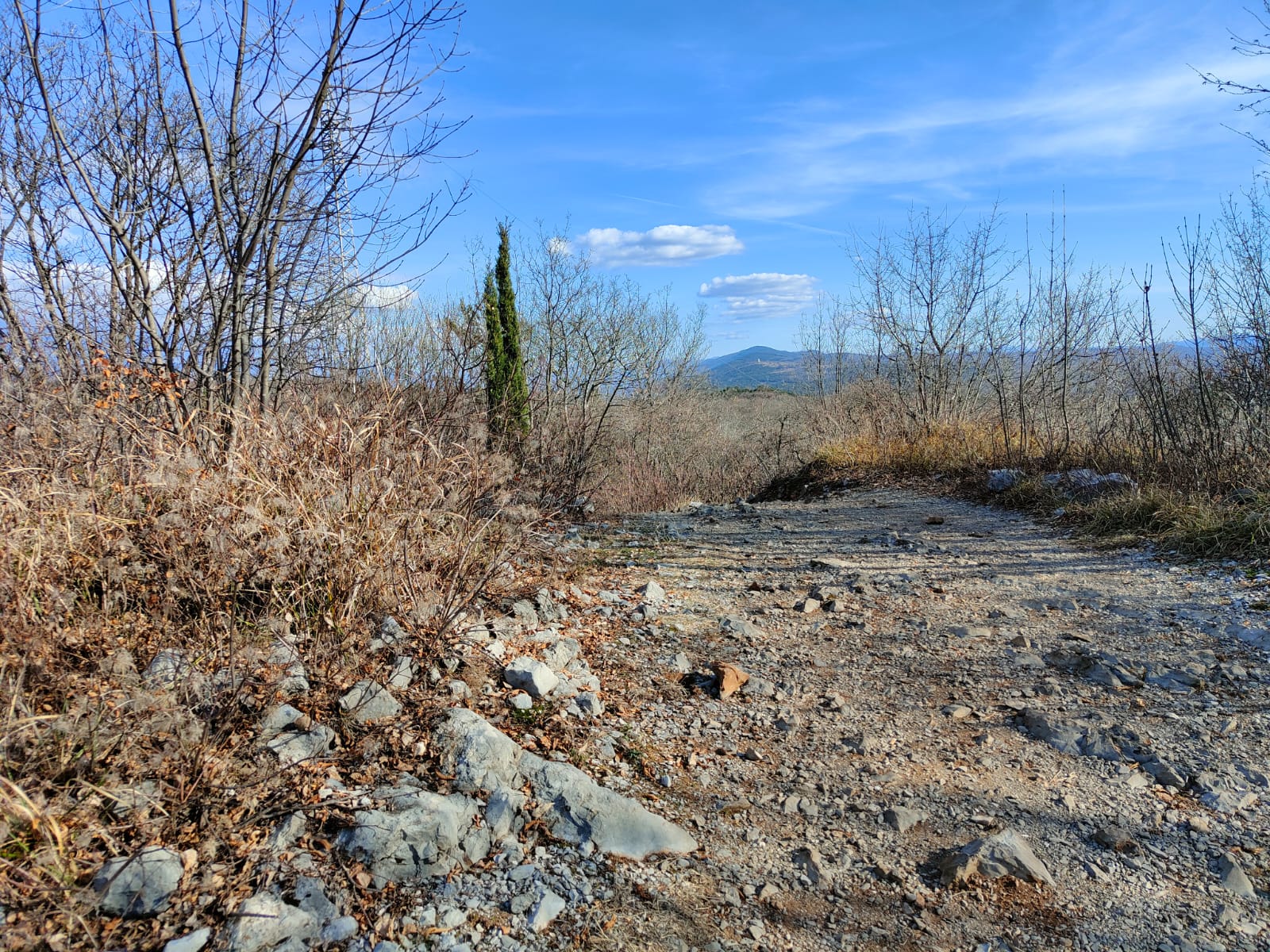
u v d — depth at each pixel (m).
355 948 2.16
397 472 4.25
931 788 3.28
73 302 4.83
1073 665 4.45
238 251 4.66
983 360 16.33
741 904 2.57
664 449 26.27
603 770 3.22
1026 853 2.79
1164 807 3.12
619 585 5.86
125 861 2.17
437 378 5.66
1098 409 12.08
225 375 4.80
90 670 2.88
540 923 2.35
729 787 3.27
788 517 9.38
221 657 3.02
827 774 3.39
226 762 2.57
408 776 2.77
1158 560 6.33
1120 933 2.45
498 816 2.71
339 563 3.57
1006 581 6.16
